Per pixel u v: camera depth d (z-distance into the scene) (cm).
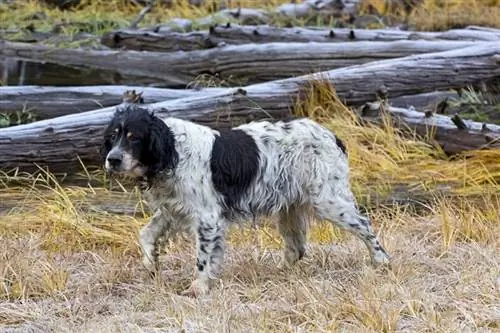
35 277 1027
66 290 1009
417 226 1190
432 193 1284
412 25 2314
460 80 1652
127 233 1178
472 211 1203
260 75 1947
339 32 2030
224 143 1023
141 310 954
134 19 2522
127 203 1274
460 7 2444
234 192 1024
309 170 1055
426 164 1395
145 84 2003
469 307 922
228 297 959
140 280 1035
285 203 1055
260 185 1038
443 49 1844
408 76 1605
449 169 1365
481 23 2303
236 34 2108
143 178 998
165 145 983
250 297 973
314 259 1095
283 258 1085
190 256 1109
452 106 1703
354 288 975
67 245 1144
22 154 1367
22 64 2234
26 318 939
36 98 1608
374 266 1059
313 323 892
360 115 1532
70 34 2439
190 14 2548
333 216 1058
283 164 1046
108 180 1355
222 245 1018
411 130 1480
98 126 1398
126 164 970
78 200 1277
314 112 1523
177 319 902
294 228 1079
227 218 1028
